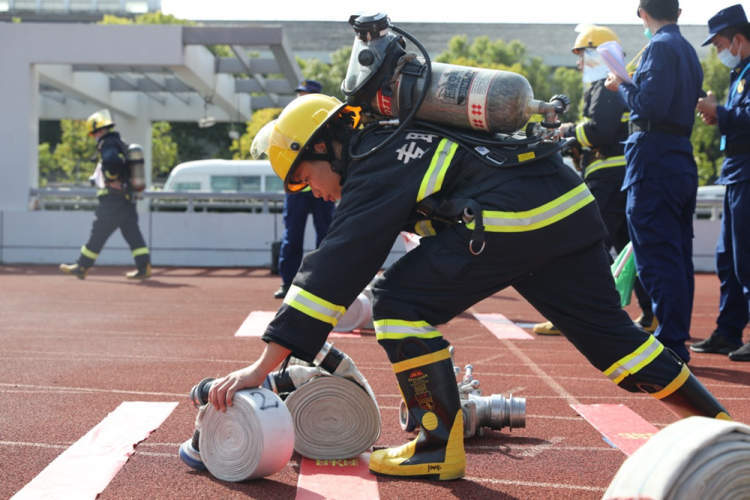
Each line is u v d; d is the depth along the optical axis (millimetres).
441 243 2750
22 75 14836
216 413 2850
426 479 2883
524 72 44188
